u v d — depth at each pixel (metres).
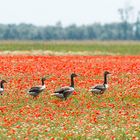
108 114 27.48
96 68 46.56
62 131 23.58
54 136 22.70
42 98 32.34
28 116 26.72
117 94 33.69
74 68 46.50
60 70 45.22
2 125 24.47
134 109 29.55
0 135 22.73
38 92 32.09
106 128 24.36
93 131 23.64
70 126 24.56
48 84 37.28
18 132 23.30
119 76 42.53
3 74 41.94
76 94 33.50
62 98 31.36
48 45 117.88
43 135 22.69
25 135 22.66
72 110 28.59
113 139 22.27
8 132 22.97
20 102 31.12
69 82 38.56
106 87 33.19
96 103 30.72
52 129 24.00
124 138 22.66
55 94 31.31
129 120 26.06
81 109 29.02
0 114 27.33
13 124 24.86
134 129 24.30
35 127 24.22
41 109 28.83
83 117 26.66
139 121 26.03
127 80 39.88
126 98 32.84
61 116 26.67
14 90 34.81
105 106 29.92
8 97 32.53
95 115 27.16
